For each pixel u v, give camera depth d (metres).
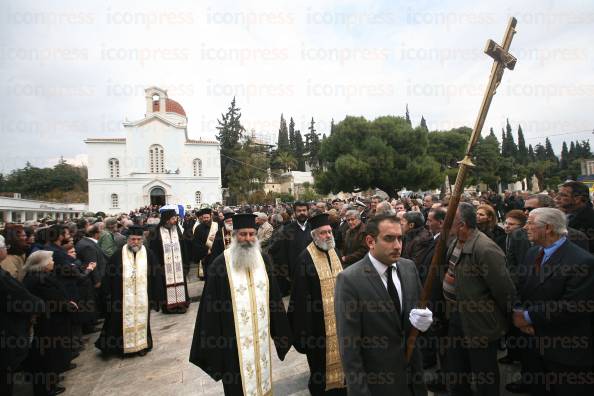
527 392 3.50
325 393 3.60
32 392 4.43
